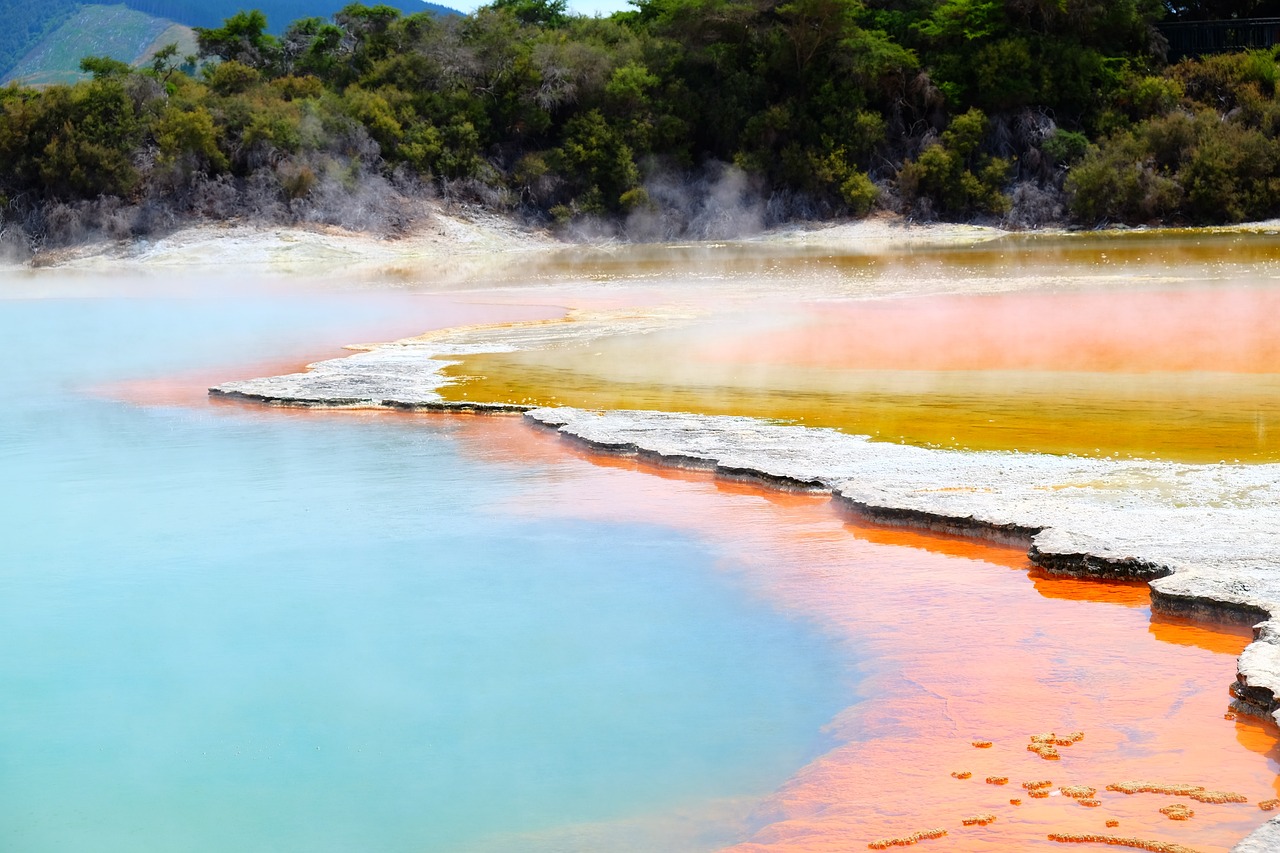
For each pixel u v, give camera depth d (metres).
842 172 62.84
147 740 7.77
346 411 18.91
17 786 7.23
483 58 68.44
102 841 6.58
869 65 63.72
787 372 20.31
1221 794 6.50
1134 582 10.01
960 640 9.02
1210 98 61.62
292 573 10.98
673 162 66.25
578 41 69.81
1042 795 6.62
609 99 66.31
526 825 6.64
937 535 11.62
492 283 39.84
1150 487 12.16
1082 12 63.34
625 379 20.23
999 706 7.83
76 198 60.56
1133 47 66.12
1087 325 23.83
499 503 13.23
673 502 13.11
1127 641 8.85
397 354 24.19
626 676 8.59
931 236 58.28
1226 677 8.14
